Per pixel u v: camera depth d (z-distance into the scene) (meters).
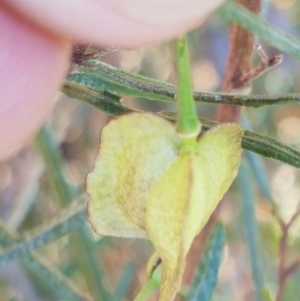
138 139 0.08
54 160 0.14
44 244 0.12
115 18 0.07
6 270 0.18
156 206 0.08
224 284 0.21
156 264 0.10
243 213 0.14
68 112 0.21
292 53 0.08
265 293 0.14
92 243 0.15
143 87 0.09
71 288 0.14
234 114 0.11
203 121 0.08
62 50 0.08
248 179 0.14
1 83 0.08
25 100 0.08
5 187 0.22
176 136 0.08
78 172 0.23
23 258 0.13
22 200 0.17
